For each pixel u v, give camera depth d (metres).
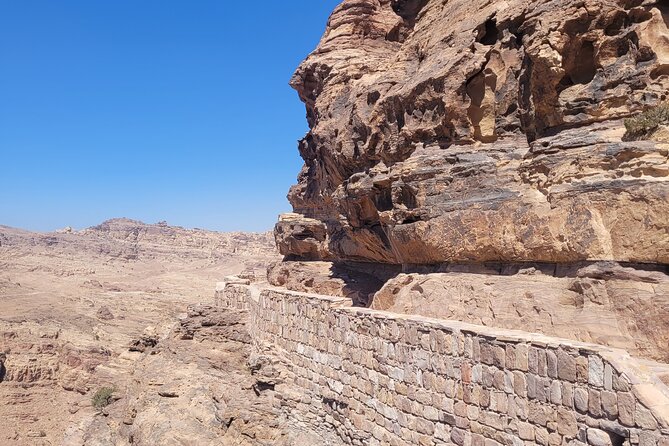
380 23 28.16
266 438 21.70
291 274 31.36
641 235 12.73
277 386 22.22
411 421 15.56
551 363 12.01
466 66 17.61
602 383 11.07
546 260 14.88
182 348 31.48
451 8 20.20
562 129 15.38
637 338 12.48
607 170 13.83
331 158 25.88
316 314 20.61
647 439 10.31
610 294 13.10
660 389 10.59
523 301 14.78
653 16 13.93
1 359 74.06
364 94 22.50
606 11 14.49
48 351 78.62
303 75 30.28
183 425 25.00
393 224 19.88
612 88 14.56
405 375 15.83
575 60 15.16
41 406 68.62
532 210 14.97
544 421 12.08
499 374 13.08
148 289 142.38
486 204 16.23
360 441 17.73
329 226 30.16
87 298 120.19
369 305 23.89
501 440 12.98
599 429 11.10
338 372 19.06
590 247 13.55
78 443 33.28
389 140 20.70
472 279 16.58
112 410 34.69
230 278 39.75
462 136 17.98
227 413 23.39
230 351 29.41
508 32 17.20
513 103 17.17
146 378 30.53
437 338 14.77
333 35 28.75
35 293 124.38
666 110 13.29
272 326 24.19
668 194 12.29
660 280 12.52
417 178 18.50
